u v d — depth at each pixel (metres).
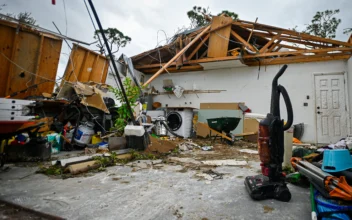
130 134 3.94
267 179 1.95
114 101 5.65
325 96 6.11
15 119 2.82
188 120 7.11
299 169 2.05
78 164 2.81
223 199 1.86
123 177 2.54
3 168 2.91
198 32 7.30
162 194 1.97
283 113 6.48
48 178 2.48
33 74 4.40
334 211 1.31
